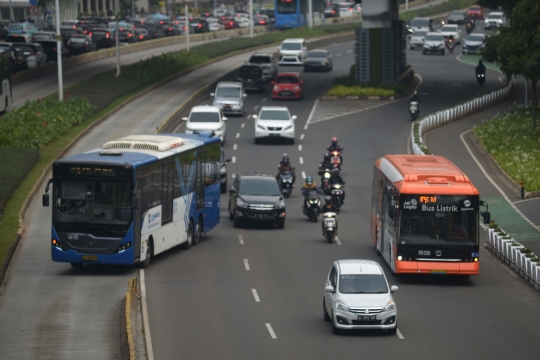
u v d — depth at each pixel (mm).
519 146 116250
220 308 57062
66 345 48406
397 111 150500
